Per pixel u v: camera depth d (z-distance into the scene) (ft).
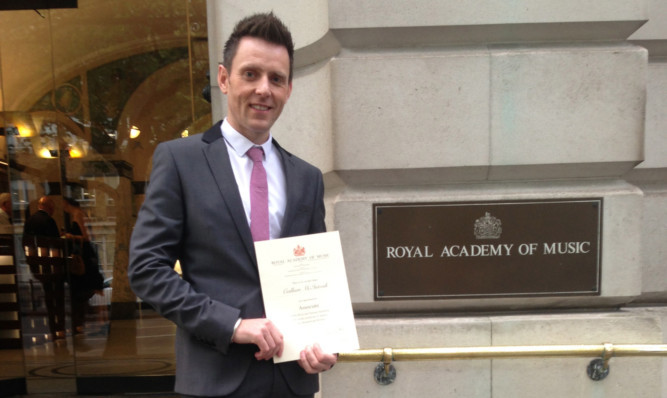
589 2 7.88
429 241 8.12
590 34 8.18
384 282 8.16
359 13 7.86
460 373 8.20
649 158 8.57
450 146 8.04
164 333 15.43
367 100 7.99
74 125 14.92
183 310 4.31
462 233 8.10
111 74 14.90
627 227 8.14
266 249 4.71
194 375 4.61
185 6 14.48
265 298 4.66
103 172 15.11
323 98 8.43
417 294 8.16
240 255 4.70
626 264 8.18
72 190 14.96
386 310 8.41
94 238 15.11
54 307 14.85
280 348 4.64
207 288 4.64
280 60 4.77
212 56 9.51
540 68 7.95
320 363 4.71
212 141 4.95
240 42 4.76
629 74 7.98
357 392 8.24
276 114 4.91
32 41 14.46
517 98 7.98
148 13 14.53
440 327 8.11
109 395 13.60
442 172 8.21
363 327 8.13
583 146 8.05
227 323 4.33
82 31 14.60
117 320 15.28
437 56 7.95
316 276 4.82
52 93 14.71
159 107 15.02
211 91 9.55
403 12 7.85
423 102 7.98
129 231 15.25
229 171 4.81
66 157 14.90
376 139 8.05
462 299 8.18
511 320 8.13
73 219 14.97
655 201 8.63
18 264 14.57
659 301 8.93
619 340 8.14
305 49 8.64
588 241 8.13
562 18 7.90
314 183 5.41
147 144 15.19
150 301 4.40
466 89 7.96
